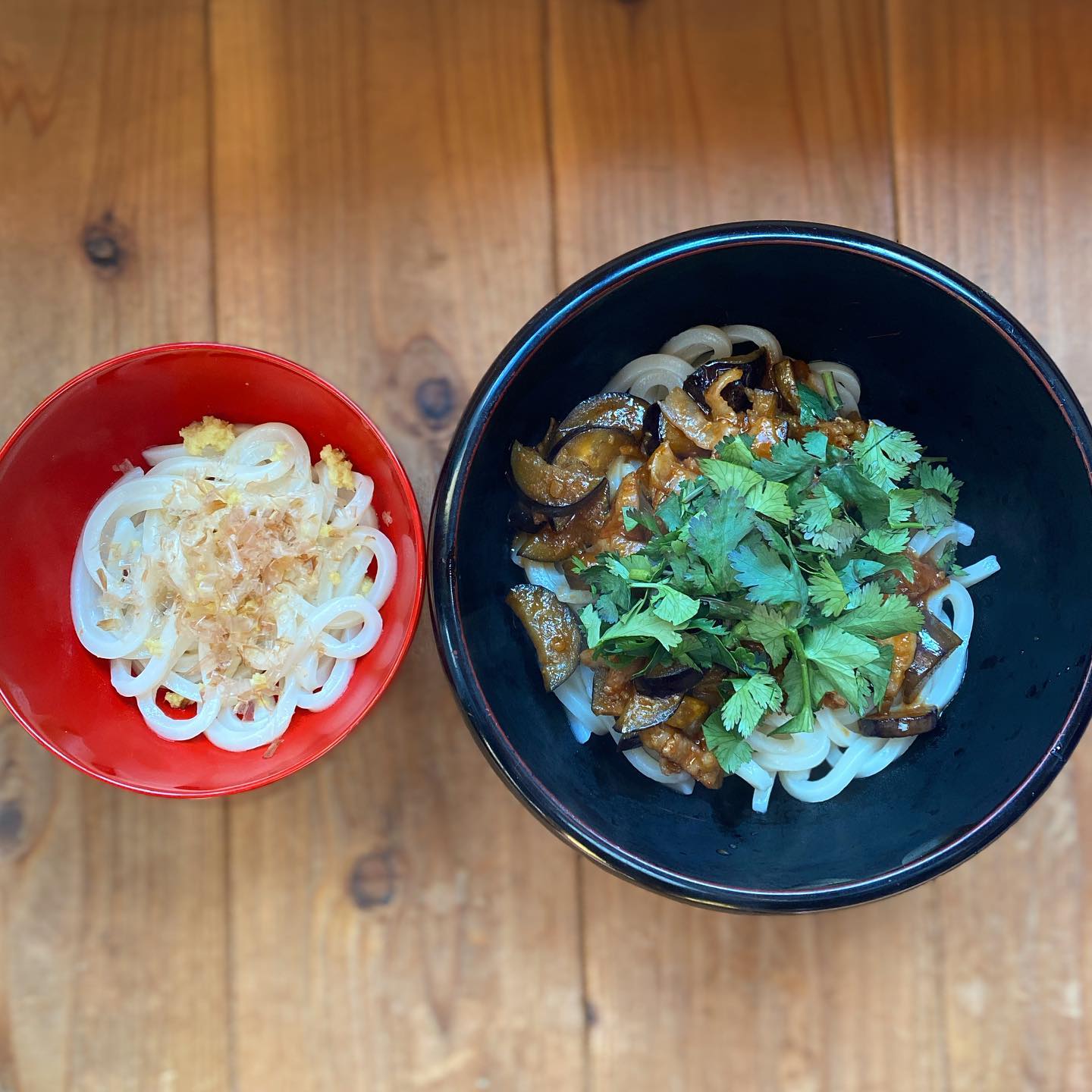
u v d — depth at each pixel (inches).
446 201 16.7
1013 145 16.8
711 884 13.8
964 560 16.1
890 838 14.9
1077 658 14.2
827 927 16.8
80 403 14.8
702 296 15.1
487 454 14.5
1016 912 16.8
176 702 15.7
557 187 16.8
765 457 15.0
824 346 15.9
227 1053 16.4
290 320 16.6
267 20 16.7
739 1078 16.6
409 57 16.8
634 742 15.5
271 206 16.6
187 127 16.7
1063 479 14.4
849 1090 16.6
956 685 15.8
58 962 16.5
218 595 15.2
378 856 16.5
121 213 16.6
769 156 16.8
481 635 14.7
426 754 16.6
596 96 16.8
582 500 15.4
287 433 15.7
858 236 13.9
